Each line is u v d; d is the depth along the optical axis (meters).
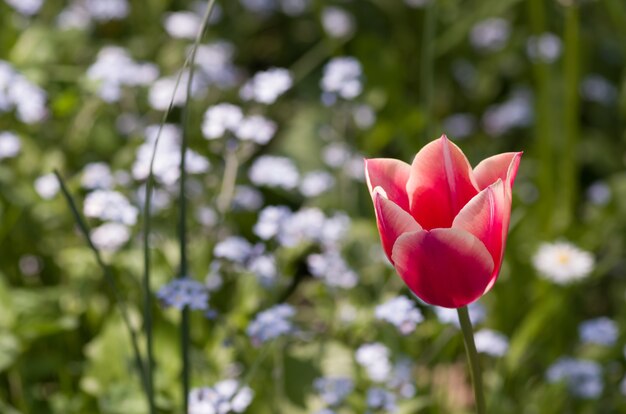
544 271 3.87
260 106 4.82
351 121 4.83
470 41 5.90
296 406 3.31
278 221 3.48
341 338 3.56
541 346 4.12
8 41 4.85
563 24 5.75
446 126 5.44
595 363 3.71
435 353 3.50
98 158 4.55
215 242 3.83
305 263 4.61
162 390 3.24
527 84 5.86
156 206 3.91
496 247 1.92
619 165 5.47
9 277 4.08
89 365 3.48
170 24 4.88
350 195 4.48
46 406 3.50
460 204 1.98
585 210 5.27
